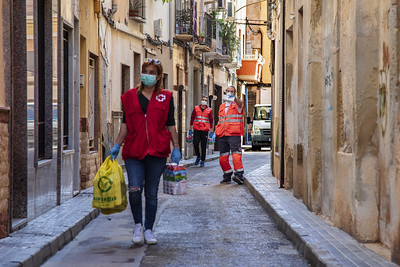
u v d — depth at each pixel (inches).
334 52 381.4
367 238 324.8
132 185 353.4
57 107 476.1
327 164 411.2
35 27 394.3
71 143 539.2
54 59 466.6
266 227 422.6
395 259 276.1
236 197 588.4
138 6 904.3
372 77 326.0
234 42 1695.4
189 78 1277.1
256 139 1694.1
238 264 310.3
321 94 444.8
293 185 536.7
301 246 336.2
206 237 384.2
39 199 417.4
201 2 1369.3
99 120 659.4
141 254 332.8
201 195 601.6
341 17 364.8
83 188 595.5
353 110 331.3
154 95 354.3
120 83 818.8
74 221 394.9
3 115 331.3
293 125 542.6
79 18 565.6
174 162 369.4
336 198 374.0
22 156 379.9
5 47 341.4
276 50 720.3
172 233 397.7
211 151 1429.6
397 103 281.0
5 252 297.1
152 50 997.8
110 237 381.4
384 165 314.7
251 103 2258.9
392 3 285.4
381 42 318.7
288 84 595.8
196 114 1042.7
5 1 339.3
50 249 324.5
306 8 465.1
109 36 747.4
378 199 324.5
